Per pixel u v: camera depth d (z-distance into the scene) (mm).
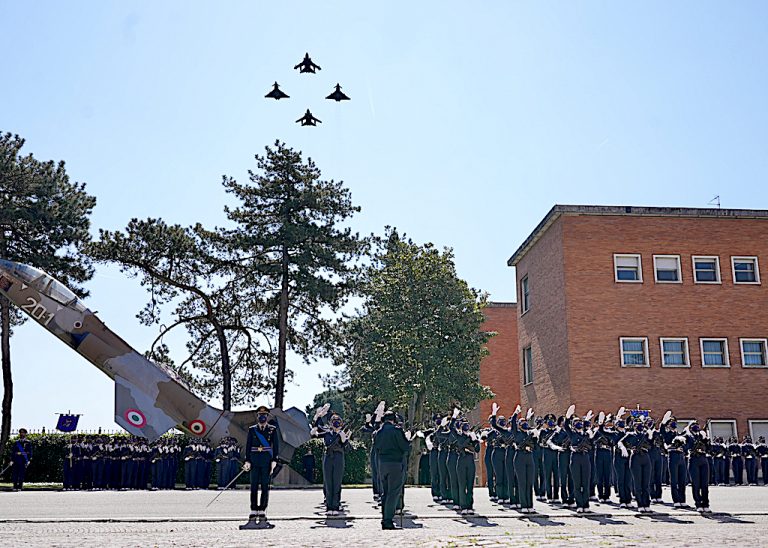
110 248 39000
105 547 10742
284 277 39469
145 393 24875
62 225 36438
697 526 14570
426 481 39344
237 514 17531
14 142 37500
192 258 39719
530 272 42594
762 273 37812
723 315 37156
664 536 12367
